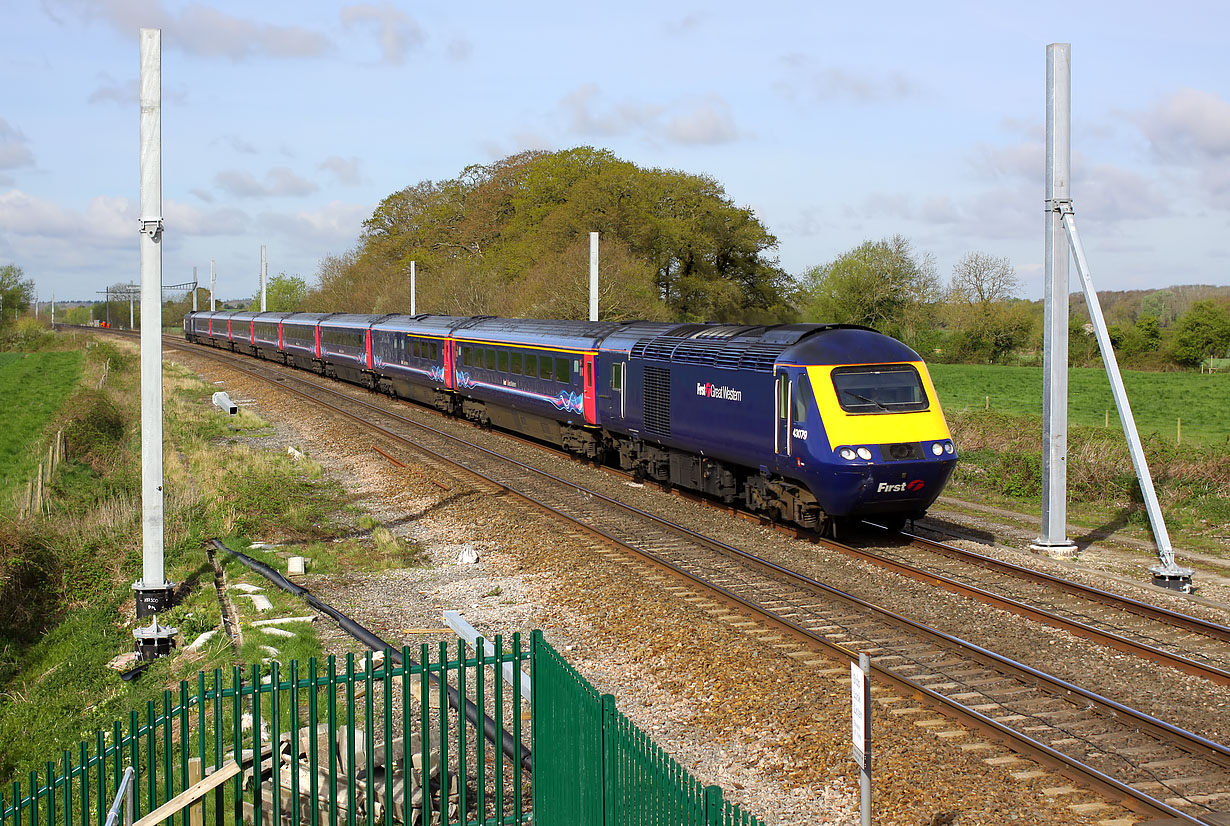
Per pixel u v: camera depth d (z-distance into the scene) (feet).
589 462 87.30
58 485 76.13
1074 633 39.88
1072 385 175.73
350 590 49.26
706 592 45.65
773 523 60.34
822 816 25.84
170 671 39.09
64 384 156.66
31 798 22.85
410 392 133.28
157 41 44.75
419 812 25.70
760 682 34.45
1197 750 28.73
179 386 159.33
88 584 53.36
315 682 23.68
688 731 31.42
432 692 34.73
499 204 238.89
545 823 24.35
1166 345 213.87
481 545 58.03
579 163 210.18
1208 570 52.60
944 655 37.37
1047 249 56.24
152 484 46.16
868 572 49.65
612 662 37.88
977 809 25.59
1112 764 28.19
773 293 222.89
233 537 60.03
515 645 25.39
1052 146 56.03
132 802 22.74
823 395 53.06
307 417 117.80
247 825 25.98
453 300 191.21
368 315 159.12
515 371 96.89
